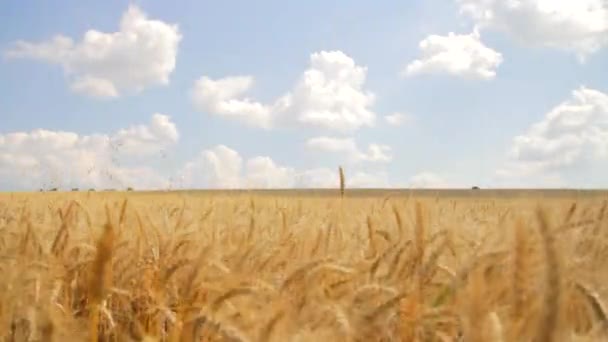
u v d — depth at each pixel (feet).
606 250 11.00
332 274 11.93
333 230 16.40
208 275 12.13
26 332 10.67
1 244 15.71
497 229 10.79
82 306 13.47
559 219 10.52
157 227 16.37
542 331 6.63
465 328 7.03
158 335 11.56
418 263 11.25
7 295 10.91
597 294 8.31
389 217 16.88
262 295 10.48
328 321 9.11
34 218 20.52
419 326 9.34
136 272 13.65
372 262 12.50
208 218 19.43
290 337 8.68
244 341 8.96
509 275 8.86
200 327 9.75
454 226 13.53
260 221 19.65
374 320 9.37
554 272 6.77
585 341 7.39
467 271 9.23
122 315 12.57
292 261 13.05
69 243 15.99
